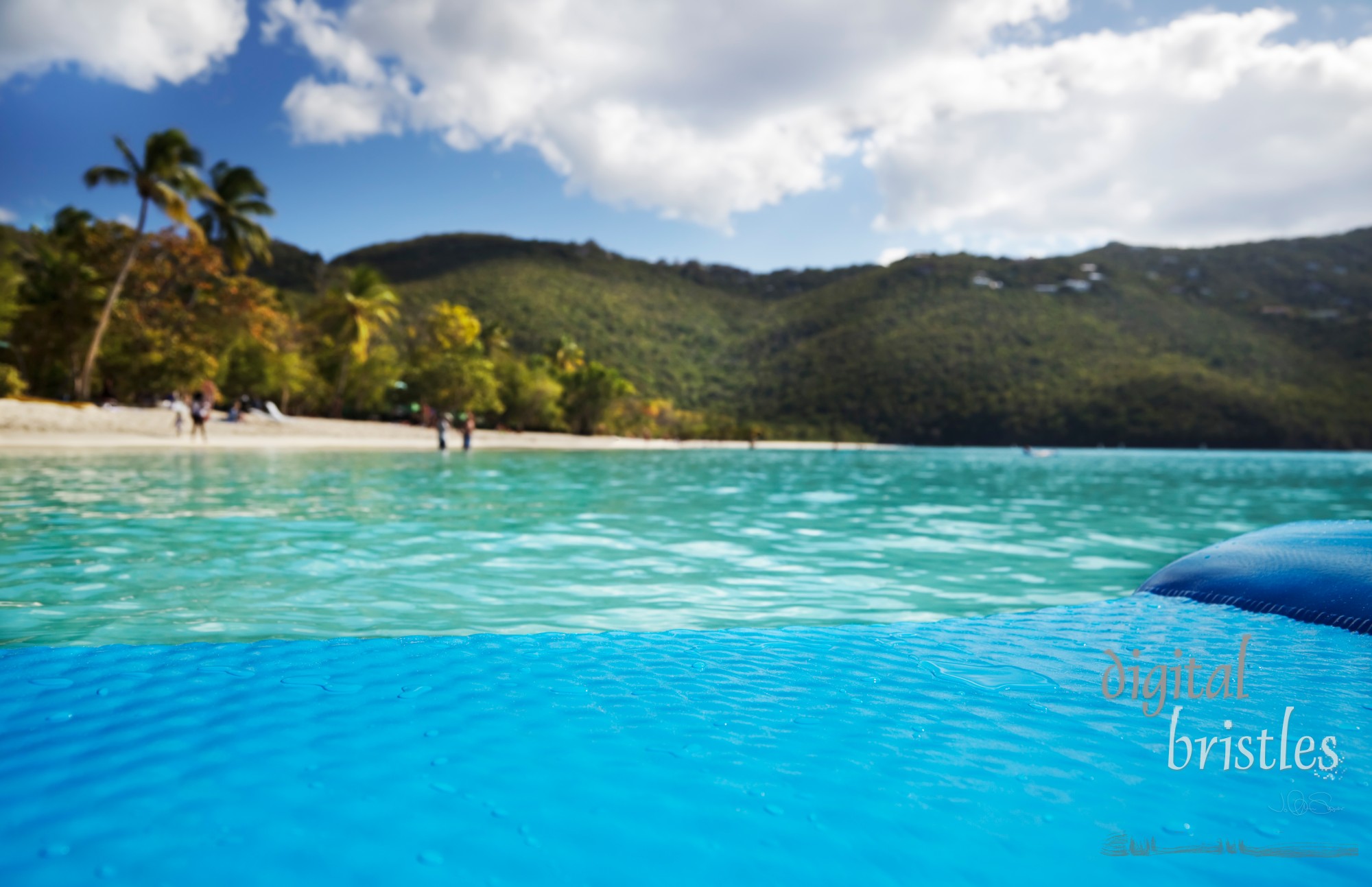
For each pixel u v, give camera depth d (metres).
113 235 32.66
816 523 8.69
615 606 4.38
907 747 2.28
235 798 1.87
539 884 1.54
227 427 27.64
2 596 4.22
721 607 4.39
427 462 19.47
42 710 2.45
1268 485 17.80
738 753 2.21
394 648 3.30
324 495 10.07
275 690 2.69
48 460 14.81
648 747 2.24
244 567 5.20
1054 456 47.66
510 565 5.55
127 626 3.64
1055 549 6.90
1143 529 8.52
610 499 11.19
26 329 32.78
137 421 25.17
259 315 36.06
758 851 1.69
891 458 39.44
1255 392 79.06
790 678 2.94
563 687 2.79
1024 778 2.08
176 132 28.47
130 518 7.40
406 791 1.93
